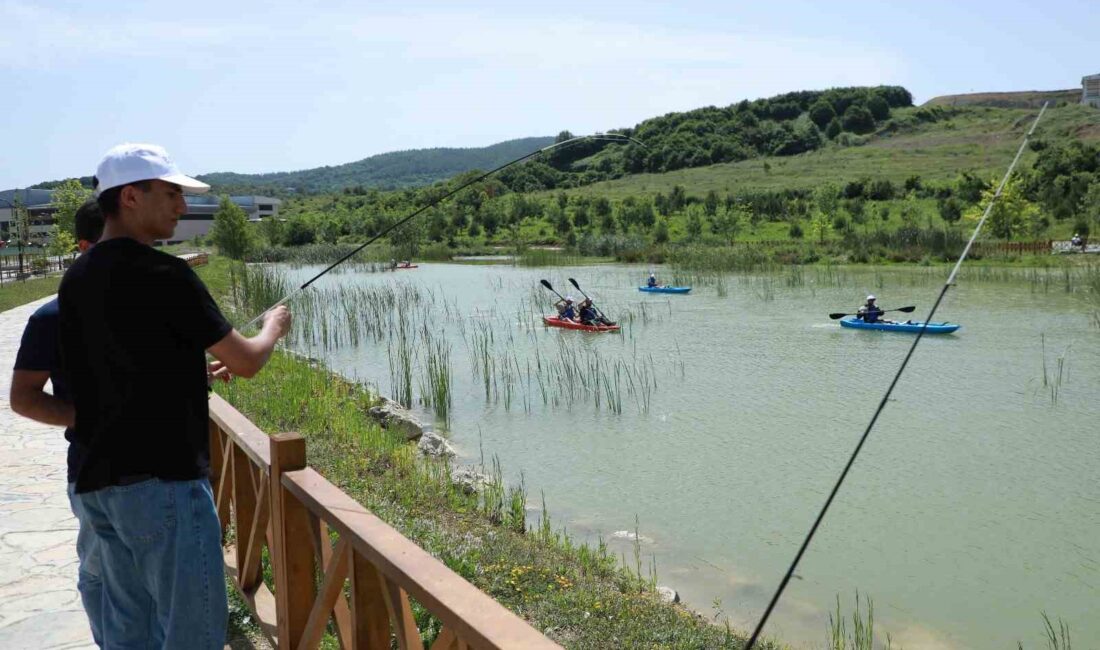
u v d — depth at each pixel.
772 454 12.71
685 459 12.52
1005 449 12.75
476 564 7.29
